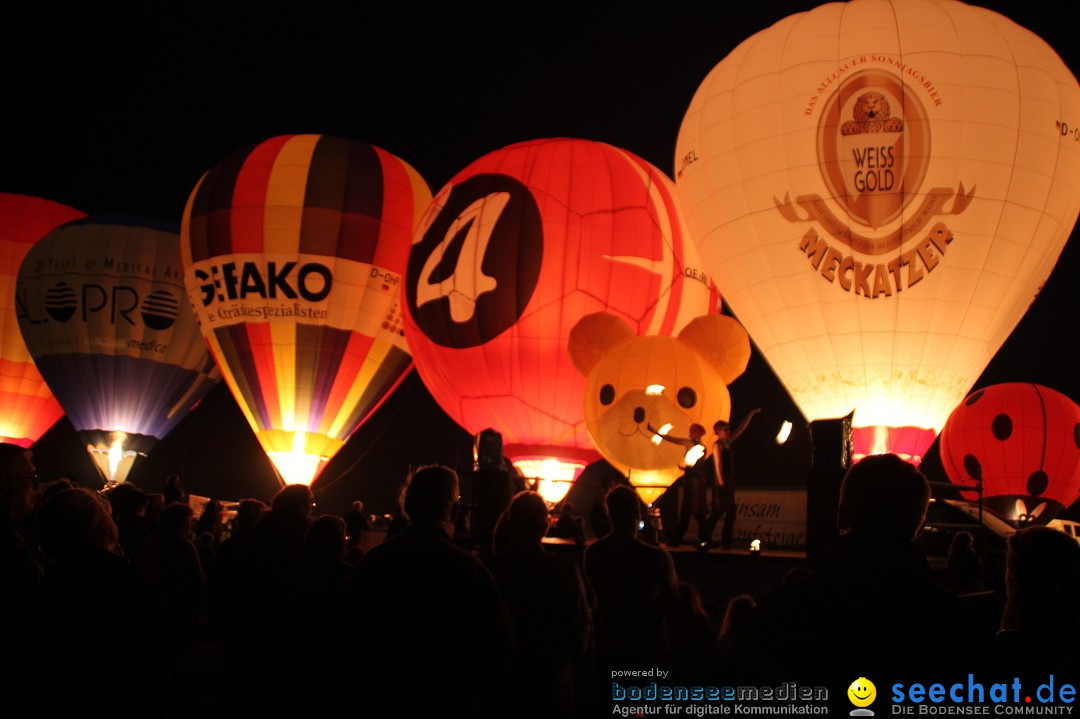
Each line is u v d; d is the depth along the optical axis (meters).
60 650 2.93
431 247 14.85
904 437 11.01
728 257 11.97
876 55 11.14
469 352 14.30
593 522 8.16
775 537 8.73
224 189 18.45
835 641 2.34
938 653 2.29
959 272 10.85
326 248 18.08
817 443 5.49
